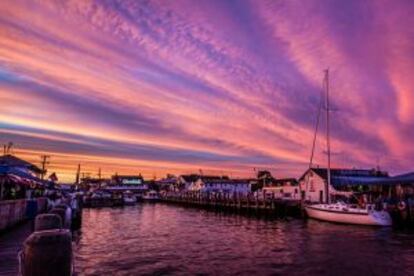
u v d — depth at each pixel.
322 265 22.77
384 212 43.22
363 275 20.42
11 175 31.78
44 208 38.38
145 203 135.62
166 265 22.55
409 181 47.00
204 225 49.09
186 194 119.94
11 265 15.86
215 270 21.38
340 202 54.12
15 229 27.31
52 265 8.27
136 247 29.39
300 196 70.62
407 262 23.58
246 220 56.62
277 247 29.48
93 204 108.56
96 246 29.73
